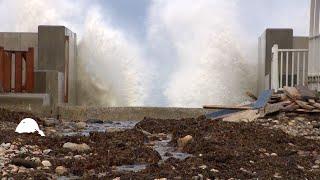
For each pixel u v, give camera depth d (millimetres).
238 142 10461
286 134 11414
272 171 7934
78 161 8414
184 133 11570
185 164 8328
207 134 11391
